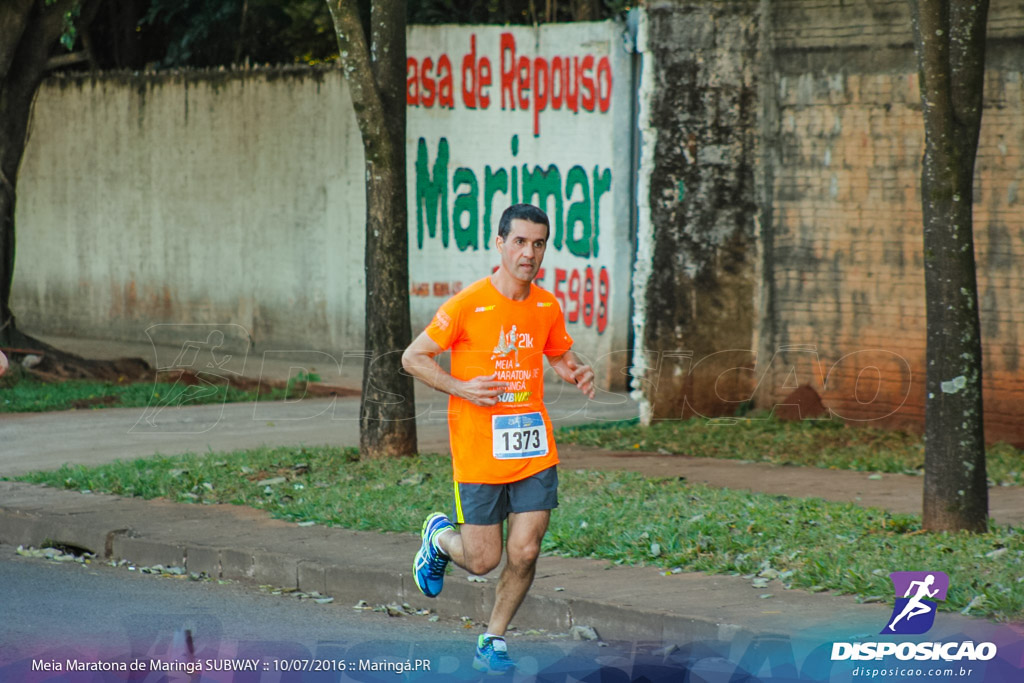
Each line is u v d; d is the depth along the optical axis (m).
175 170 28.30
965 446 10.54
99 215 29.77
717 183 17.70
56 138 30.34
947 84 10.22
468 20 27.23
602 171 22.38
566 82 22.66
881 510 11.62
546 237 7.75
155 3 29.00
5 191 22.64
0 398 20.69
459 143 23.81
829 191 17.14
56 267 30.70
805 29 17.11
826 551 9.97
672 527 10.84
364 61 14.06
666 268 18.00
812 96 17.16
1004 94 15.69
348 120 25.36
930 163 10.38
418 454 14.94
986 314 15.97
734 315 17.81
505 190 23.45
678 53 17.73
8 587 10.55
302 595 10.30
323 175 25.86
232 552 10.88
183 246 28.34
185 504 12.95
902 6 16.47
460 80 23.70
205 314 28.09
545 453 7.90
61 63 23.28
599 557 10.34
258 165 26.89
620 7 22.94
